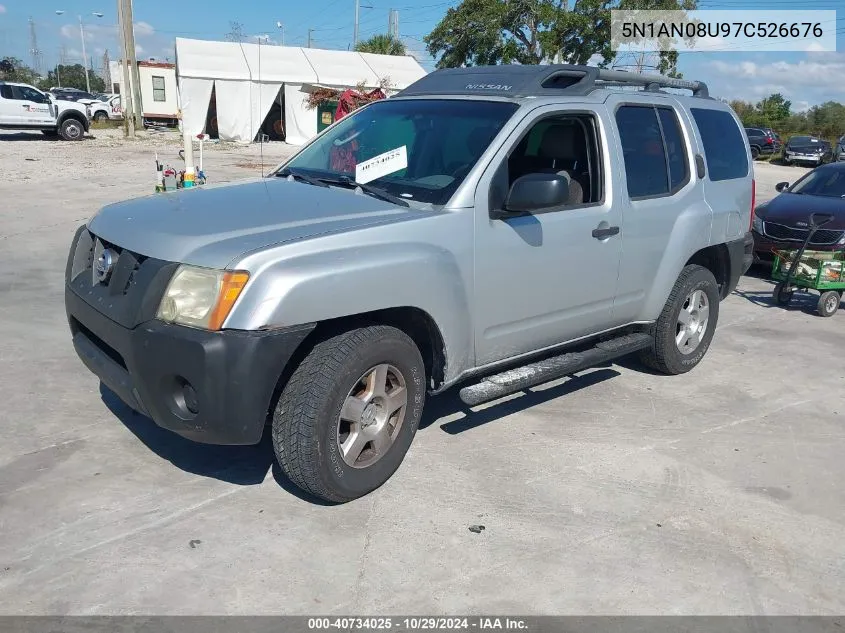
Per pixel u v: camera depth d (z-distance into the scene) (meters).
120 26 29.75
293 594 2.99
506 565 3.25
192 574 3.07
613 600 3.07
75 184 15.09
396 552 3.29
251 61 32.09
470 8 28.12
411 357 3.71
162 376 3.19
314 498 3.67
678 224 5.15
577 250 4.42
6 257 8.52
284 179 4.43
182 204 3.82
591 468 4.16
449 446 4.32
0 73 58.91
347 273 3.29
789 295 8.05
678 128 5.30
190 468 3.91
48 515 3.41
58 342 5.69
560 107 4.36
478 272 3.90
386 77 33.34
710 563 3.36
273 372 3.14
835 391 5.60
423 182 4.00
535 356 4.55
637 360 6.08
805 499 3.97
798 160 34.47
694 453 4.43
